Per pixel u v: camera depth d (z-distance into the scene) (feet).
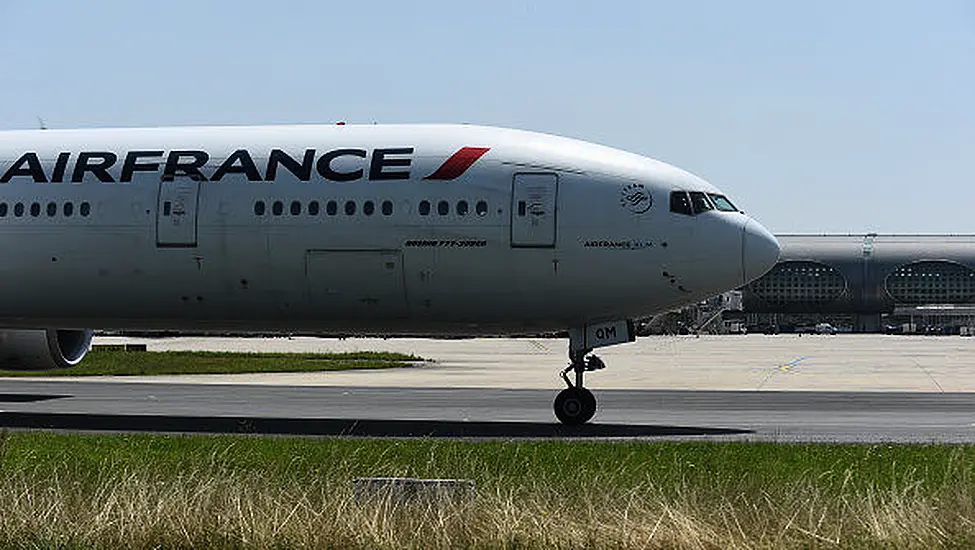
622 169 212.23
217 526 104.83
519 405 270.67
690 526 100.99
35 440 176.24
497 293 212.64
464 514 105.60
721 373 419.95
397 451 164.35
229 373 409.90
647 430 209.15
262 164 219.82
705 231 208.85
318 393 311.47
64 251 224.53
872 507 106.01
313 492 115.44
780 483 126.72
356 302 217.77
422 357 568.41
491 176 212.02
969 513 106.52
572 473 136.77
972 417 237.45
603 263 208.64
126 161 225.35
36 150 230.89
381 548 100.58
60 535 104.12
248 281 219.20
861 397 297.33
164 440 178.19
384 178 214.48
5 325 239.50
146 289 223.71
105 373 402.72
